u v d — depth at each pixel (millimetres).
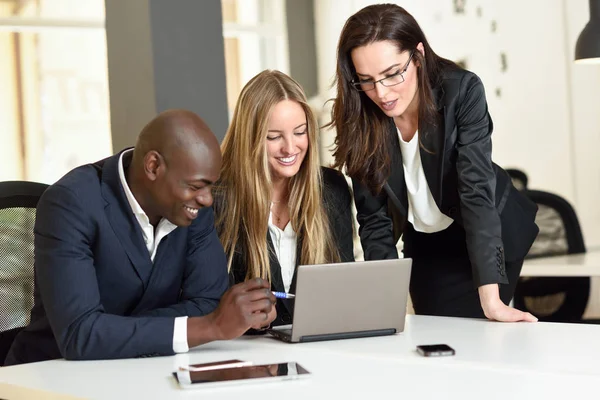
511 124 7941
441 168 2934
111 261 2371
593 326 2436
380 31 2717
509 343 2203
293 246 3062
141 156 2279
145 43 3902
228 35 8195
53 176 8250
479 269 2754
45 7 7891
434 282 3182
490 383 1755
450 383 1766
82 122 8352
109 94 4090
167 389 1805
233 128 3053
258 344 2371
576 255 4668
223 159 3096
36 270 2336
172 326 2225
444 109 2863
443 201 2990
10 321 2686
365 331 2434
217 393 1739
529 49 7902
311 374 1891
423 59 2832
